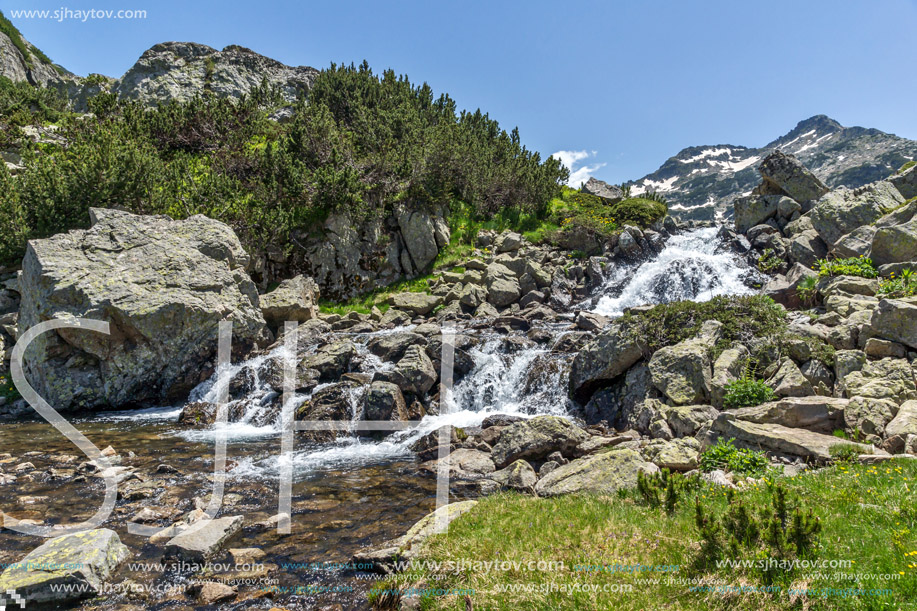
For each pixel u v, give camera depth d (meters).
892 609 4.93
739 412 11.94
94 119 36.41
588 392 16.83
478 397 18.69
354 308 29.25
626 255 31.09
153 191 27.19
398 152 34.84
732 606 5.42
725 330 15.41
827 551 5.93
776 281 22.75
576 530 7.41
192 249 23.08
